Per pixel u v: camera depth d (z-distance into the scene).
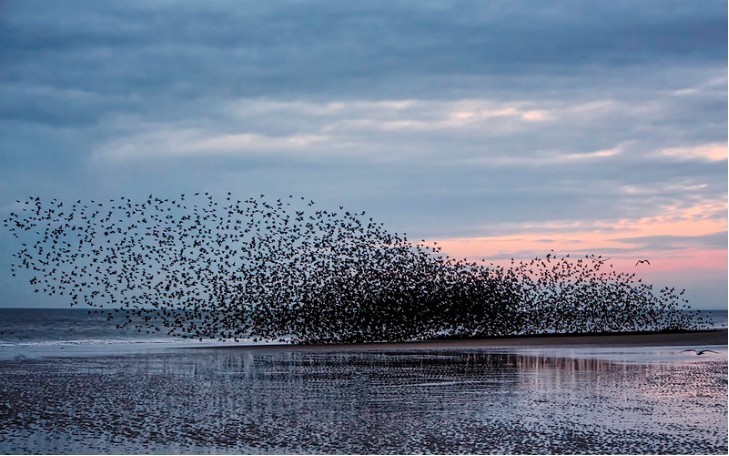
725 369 31.30
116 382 27.86
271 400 22.92
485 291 60.84
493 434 17.27
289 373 31.27
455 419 19.25
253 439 16.94
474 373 30.53
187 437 17.22
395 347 48.59
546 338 56.91
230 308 52.62
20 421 19.31
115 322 106.56
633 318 65.31
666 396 23.09
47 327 90.25
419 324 58.09
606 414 19.83
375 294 56.72
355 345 51.50
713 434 17.16
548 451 15.64
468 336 60.34
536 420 18.97
